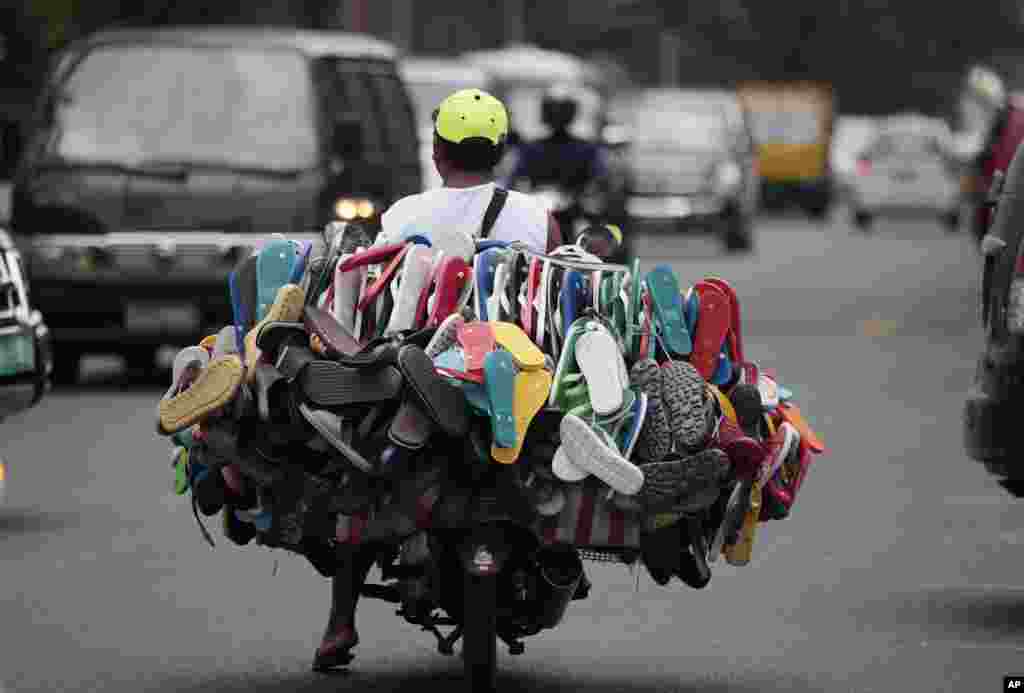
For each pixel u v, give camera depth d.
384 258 13.91
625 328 13.80
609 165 31.06
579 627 16.75
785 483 14.25
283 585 18.22
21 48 70.25
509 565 13.61
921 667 15.43
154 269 32.03
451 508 13.14
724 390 13.91
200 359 13.80
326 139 32.75
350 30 106.00
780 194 117.00
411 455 13.12
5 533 20.69
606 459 12.90
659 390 13.37
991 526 21.19
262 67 33.31
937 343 39.94
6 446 26.73
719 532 13.84
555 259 13.85
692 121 78.50
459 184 14.65
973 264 66.56
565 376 13.32
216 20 79.75
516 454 12.88
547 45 157.25
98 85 33.19
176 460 14.30
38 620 16.88
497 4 134.25
